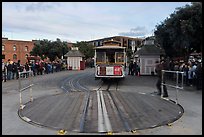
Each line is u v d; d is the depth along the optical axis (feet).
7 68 74.54
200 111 31.37
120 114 29.68
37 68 98.43
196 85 52.03
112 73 64.08
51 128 24.53
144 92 48.42
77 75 98.43
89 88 56.03
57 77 87.35
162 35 86.33
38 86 59.93
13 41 228.63
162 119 27.53
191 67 56.59
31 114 30.25
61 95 43.65
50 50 189.37
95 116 28.84
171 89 51.80
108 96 41.60
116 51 65.46
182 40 68.23
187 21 63.52
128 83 66.13
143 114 29.73
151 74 93.76
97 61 65.51
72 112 30.73
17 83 66.13
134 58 121.90
